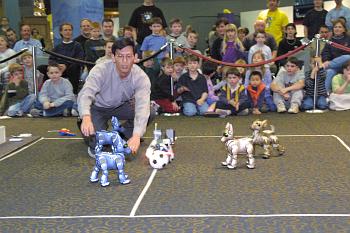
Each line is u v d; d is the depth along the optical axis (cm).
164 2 1570
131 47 389
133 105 451
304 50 782
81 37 824
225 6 1552
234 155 394
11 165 425
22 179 380
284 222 277
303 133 541
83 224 281
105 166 356
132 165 417
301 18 1239
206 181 363
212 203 313
